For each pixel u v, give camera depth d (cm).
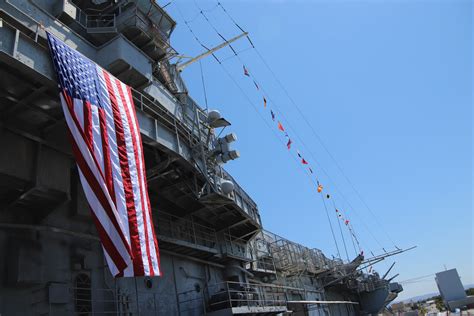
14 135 1218
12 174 1175
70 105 1079
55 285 1305
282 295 3356
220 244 2544
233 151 2017
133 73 1498
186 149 1820
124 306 1608
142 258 1137
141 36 1741
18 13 1130
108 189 1112
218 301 2072
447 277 7006
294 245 4066
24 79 1086
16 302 1190
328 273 4388
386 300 6306
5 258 1201
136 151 1259
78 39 1392
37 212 1343
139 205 1195
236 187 2462
